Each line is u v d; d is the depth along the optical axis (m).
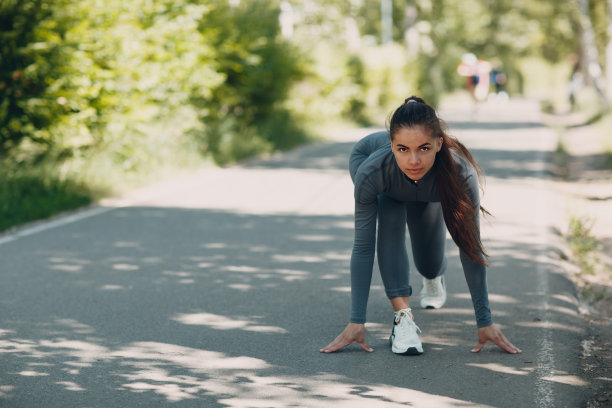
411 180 4.38
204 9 14.34
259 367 4.51
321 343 4.94
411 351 4.64
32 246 7.93
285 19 22.64
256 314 5.60
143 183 12.42
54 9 11.22
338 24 52.44
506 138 20.53
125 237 8.38
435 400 3.99
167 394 4.11
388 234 4.70
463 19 58.56
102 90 12.28
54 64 11.19
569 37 45.22
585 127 24.41
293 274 6.80
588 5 32.75
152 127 13.61
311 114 24.52
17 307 5.78
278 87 19.53
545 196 10.88
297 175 13.89
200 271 6.90
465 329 5.18
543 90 72.50
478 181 4.44
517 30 64.00
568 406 3.91
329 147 19.70
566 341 4.90
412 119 4.01
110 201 10.92
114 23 12.38
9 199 9.65
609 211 10.07
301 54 22.17
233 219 9.48
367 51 30.73
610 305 5.91
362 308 4.73
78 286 6.38
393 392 4.10
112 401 4.02
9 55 10.94
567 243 8.12
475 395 4.05
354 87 26.98
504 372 4.37
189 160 14.24
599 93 30.66
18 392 4.14
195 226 9.02
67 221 9.35
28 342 4.98
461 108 38.31
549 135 21.41
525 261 7.07
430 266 5.28
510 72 62.09
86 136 12.14
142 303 5.89
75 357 4.70
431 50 58.09
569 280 6.51
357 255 4.66
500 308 5.62
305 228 8.93
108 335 5.13
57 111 11.62
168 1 14.09
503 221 9.04
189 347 4.88
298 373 4.40
